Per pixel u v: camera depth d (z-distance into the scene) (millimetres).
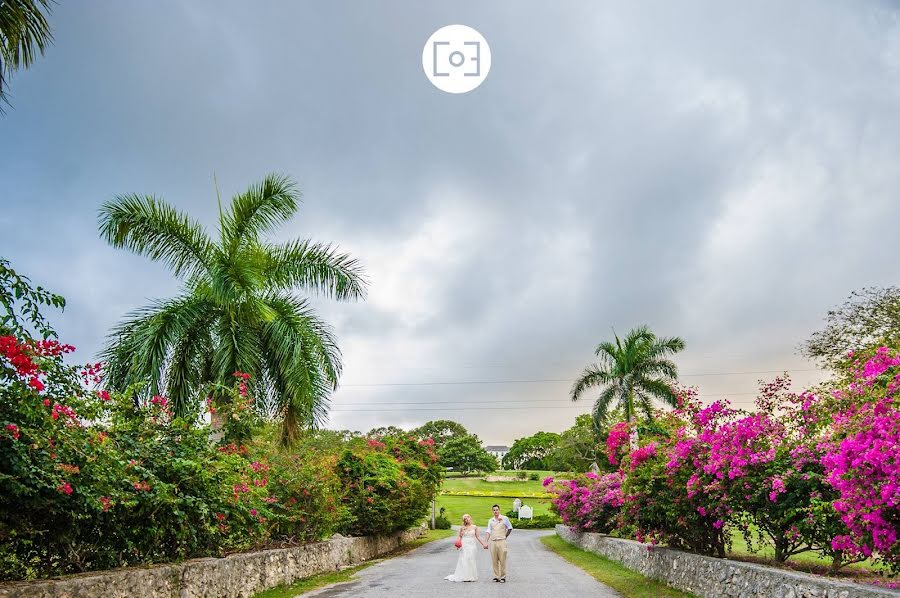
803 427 10312
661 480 13852
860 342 25578
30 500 7457
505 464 130375
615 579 15125
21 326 7348
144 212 18172
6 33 9695
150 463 10305
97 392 8906
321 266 19984
